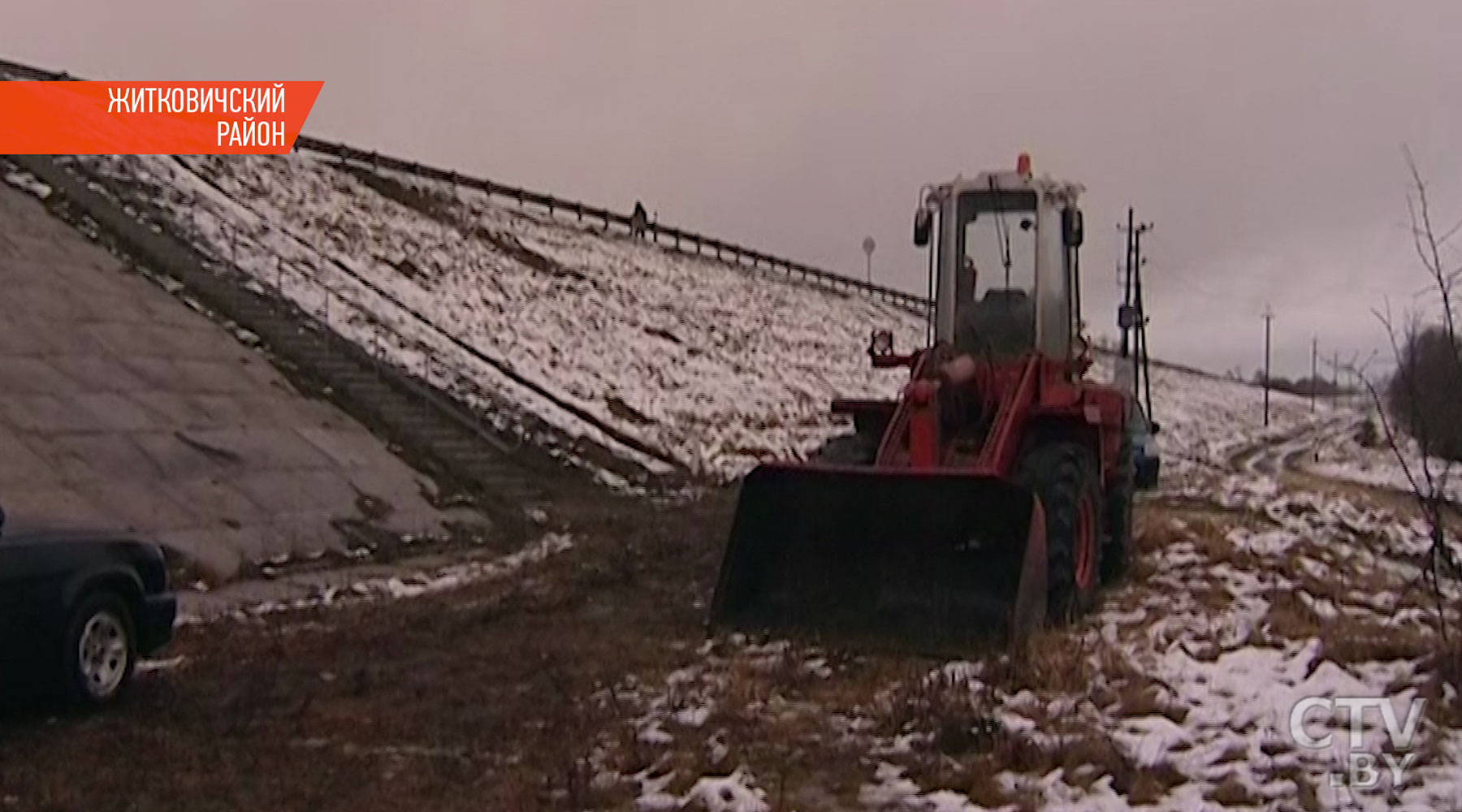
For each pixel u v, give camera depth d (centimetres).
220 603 1173
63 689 775
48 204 2086
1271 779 624
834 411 1260
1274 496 2488
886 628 959
